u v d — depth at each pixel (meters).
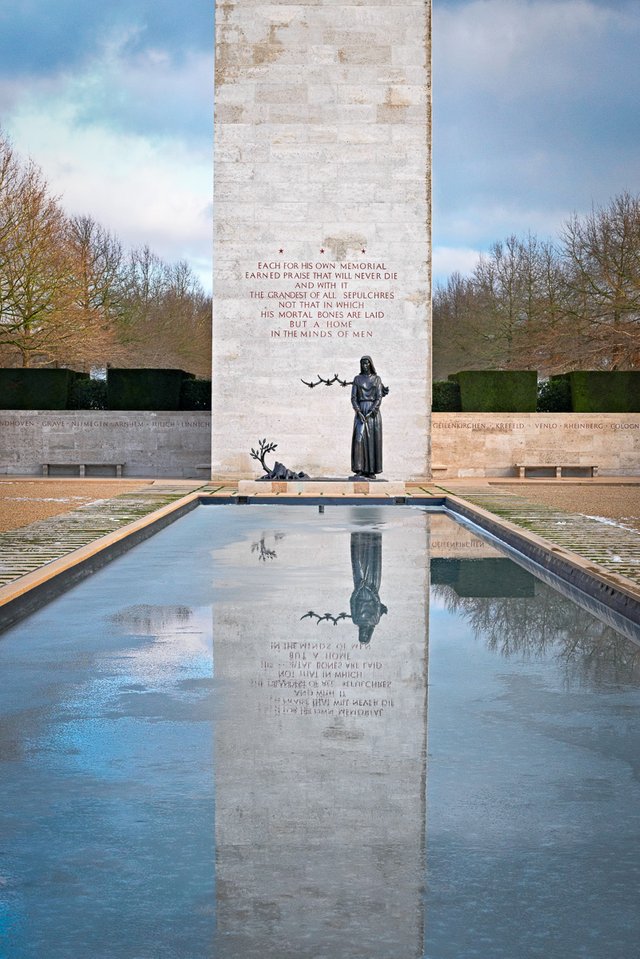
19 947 3.96
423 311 33.25
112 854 4.77
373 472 28.31
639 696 7.54
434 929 4.09
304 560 14.87
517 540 16.56
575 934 4.05
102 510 21.47
